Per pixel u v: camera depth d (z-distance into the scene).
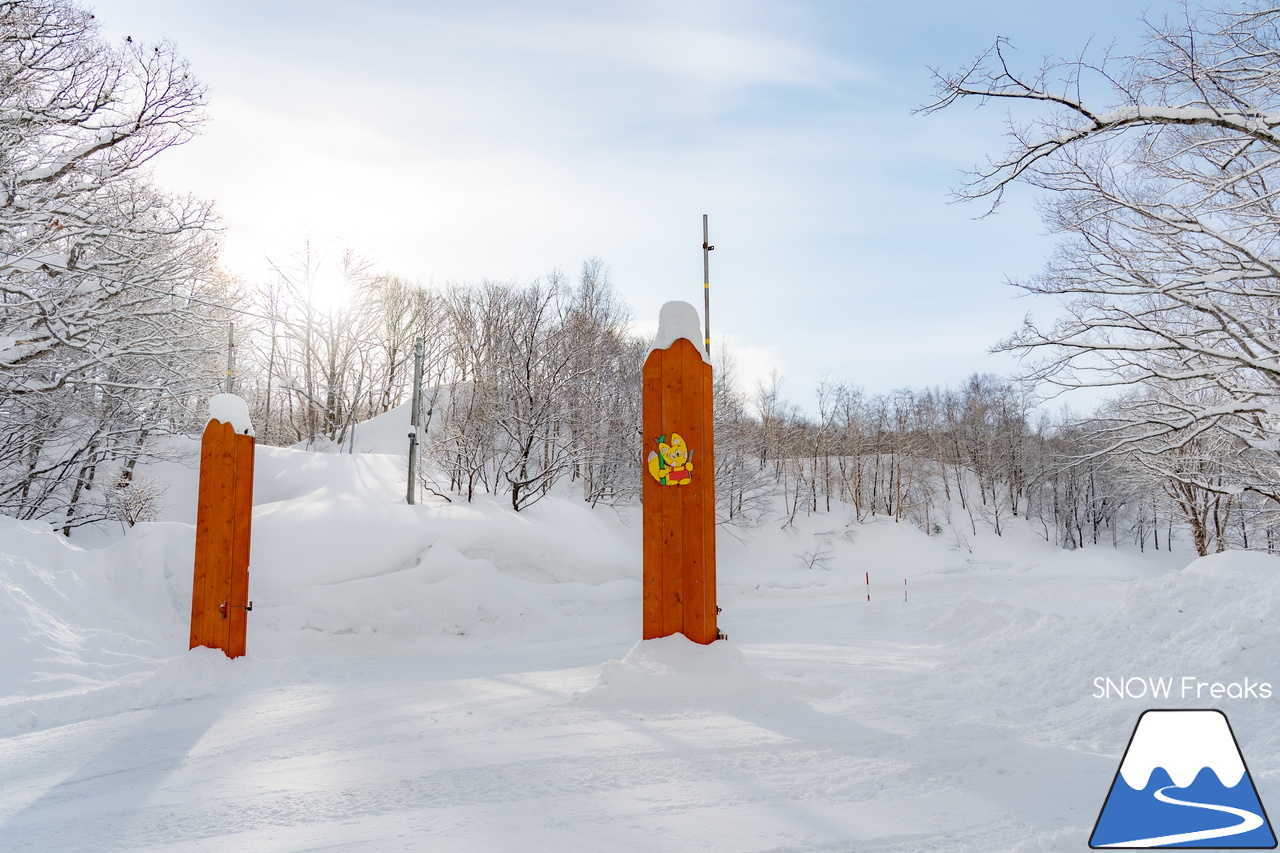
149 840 4.43
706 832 4.13
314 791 5.17
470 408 29.73
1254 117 11.27
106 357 18.88
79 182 18.48
